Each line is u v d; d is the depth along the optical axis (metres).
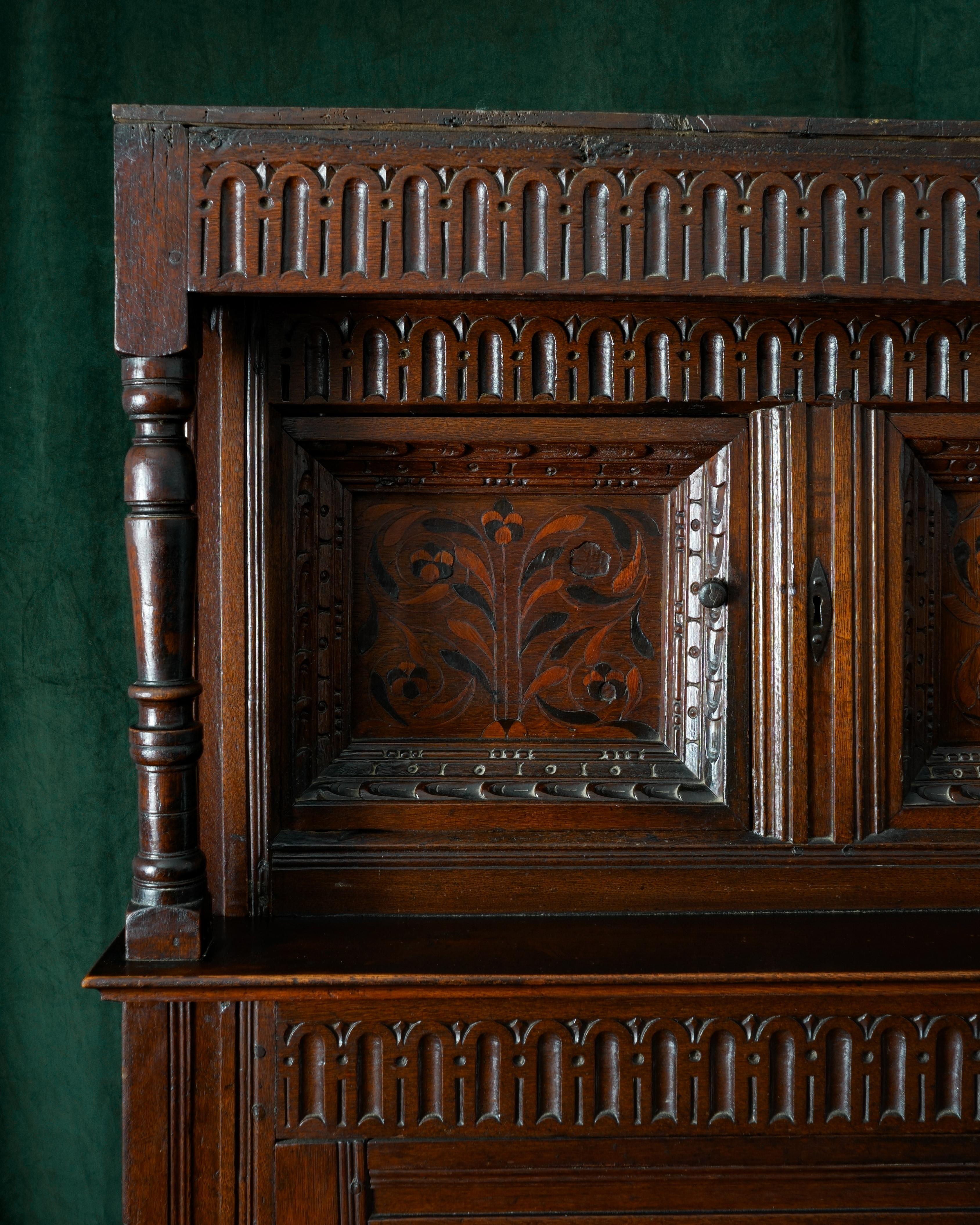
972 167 1.28
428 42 1.87
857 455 1.47
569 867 1.47
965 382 1.47
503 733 1.53
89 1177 1.88
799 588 1.46
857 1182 1.29
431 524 1.52
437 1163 1.27
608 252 1.25
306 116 1.23
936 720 1.54
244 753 1.44
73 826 1.87
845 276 1.27
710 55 1.89
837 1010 1.28
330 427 1.46
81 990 1.88
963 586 1.56
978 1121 1.28
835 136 1.27
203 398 1.43
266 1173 1.27
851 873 1.48
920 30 1.89
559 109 1.88
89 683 1.87
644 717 1.54
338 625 1.49
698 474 1.51
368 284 1.24
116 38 1.83
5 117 1.82
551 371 1.44
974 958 1.30
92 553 1.86
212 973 1.24
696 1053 1.28
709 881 1.47
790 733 1.47
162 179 1.22
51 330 1.84
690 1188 1.29
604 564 1.54
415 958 1.29
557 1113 1.27
